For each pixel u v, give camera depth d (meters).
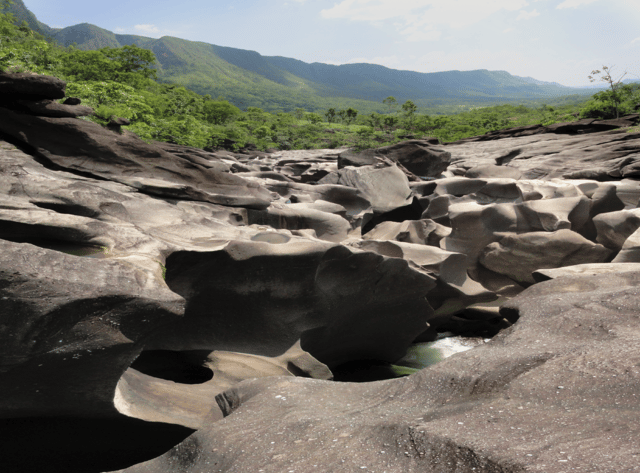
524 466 1.92
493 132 45.53
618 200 17.30
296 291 8.57
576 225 16.56
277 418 3.23
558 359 3.16
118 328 4.45
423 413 2.88
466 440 2.27
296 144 89.00
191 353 8.48
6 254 4.18
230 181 11.80
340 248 8.74
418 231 17.66
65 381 4.46
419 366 12.45
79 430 5.25
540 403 2.66
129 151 10.48
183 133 43.06
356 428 2.78
